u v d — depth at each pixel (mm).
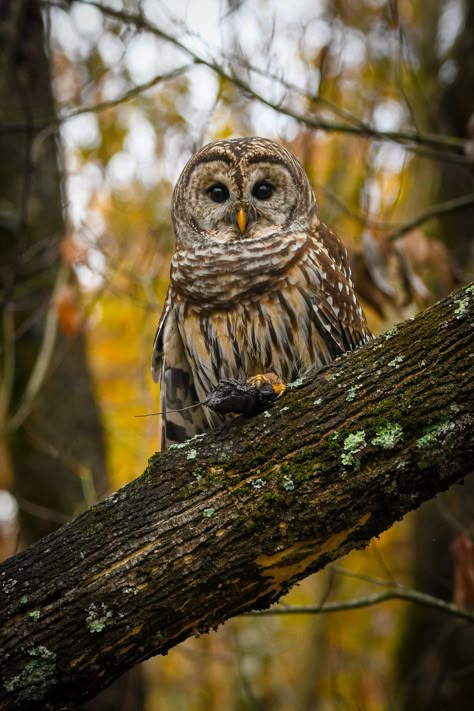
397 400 6379
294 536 6352
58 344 12938
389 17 13844
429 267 10930
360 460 6320
